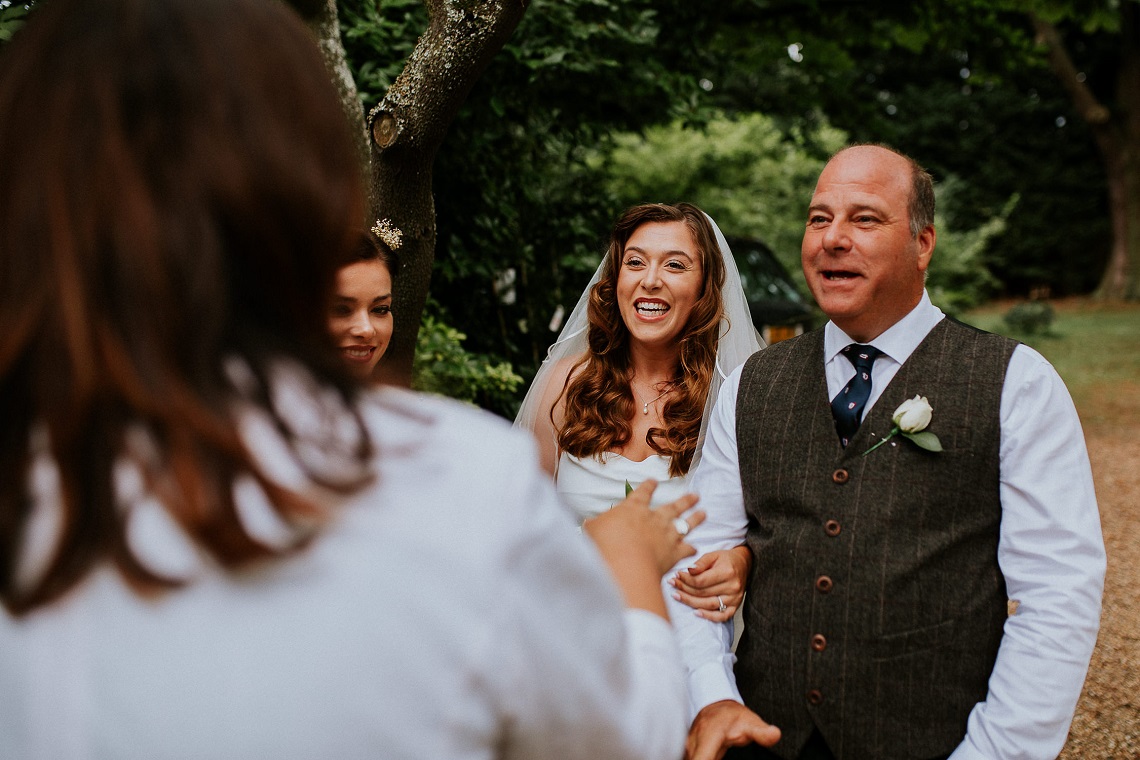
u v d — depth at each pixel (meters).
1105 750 3.17
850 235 1.55
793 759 1.55
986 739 1.43
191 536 0.56
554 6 3.92
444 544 0.60
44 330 0.56
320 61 0.67
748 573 1.70
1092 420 8.70
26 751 0.57
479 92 4.00
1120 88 19.55
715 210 10.12
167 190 0.57
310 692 0.56
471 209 4.44
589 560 0.68
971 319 17.62
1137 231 19.80
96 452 0.56
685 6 5.04
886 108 22.66
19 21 2.14
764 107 8.73
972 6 6.61
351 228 0.66
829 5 6.37
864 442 1.56
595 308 2.45
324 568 0.58
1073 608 1.41
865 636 1.49
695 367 2.34
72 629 0.57
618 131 5.68
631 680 0.71
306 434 0.60
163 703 0.56
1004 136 21.98
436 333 3.69
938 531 1.50
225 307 0.58
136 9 0.60
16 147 0.59
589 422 2.35
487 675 0.59
